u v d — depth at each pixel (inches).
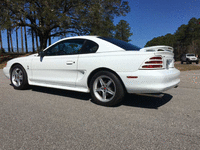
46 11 609.3
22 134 73.6
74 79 134.0
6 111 103.7
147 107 115.9
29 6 647.1
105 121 89.3
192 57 946.7
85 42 133.2
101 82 119.2
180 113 103.5
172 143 66.7
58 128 80.0
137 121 89.7
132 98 141.4
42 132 75.6
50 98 138.5
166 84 105.4
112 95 122.4
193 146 64.5
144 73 102.7
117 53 113.6
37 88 181.8
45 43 865.5
